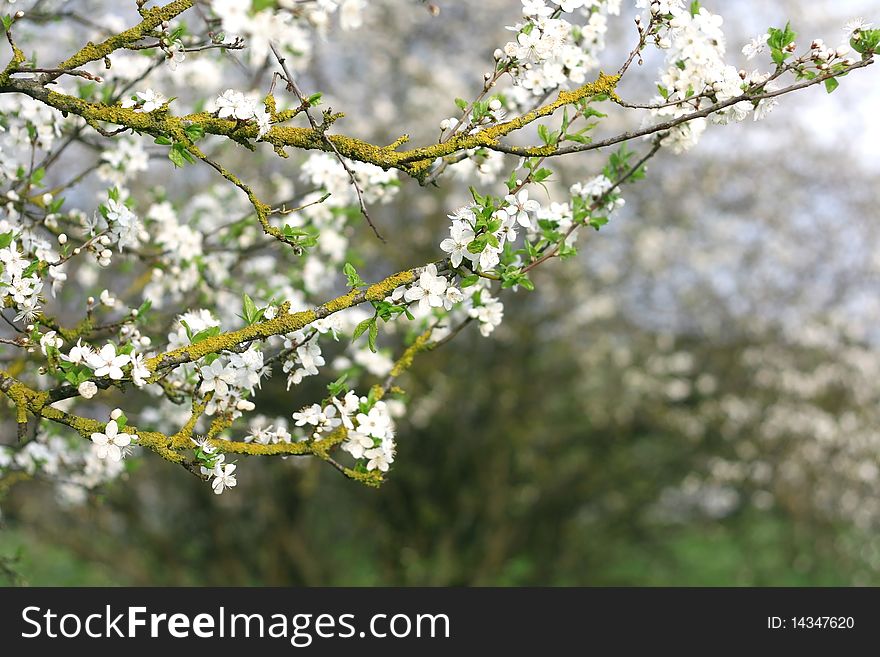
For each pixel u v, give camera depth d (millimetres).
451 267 2385
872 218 10219
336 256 4297
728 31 9195
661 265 9508
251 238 4262
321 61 7812
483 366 8820
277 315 2398
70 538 7602
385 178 3691
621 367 9812
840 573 10477
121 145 3529
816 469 10125
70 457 4223
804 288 10250
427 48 8883
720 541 12211
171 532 8469
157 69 3977
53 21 3561
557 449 9703
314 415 2529
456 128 2551
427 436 8797
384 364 4113
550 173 2486
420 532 8938
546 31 2586
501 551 9039
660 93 2748
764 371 9969
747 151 9836
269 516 8406
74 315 4996
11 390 2207
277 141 2309
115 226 2836
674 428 9914
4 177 3258
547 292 8758
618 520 10094
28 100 3238
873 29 2443
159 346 2957
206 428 4438
